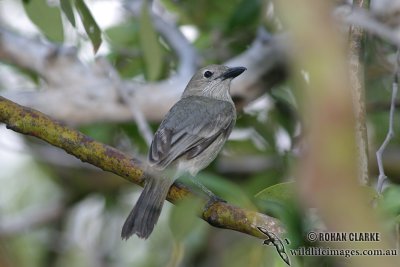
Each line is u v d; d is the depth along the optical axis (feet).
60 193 47.98
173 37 40.98
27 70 42.24
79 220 47.16
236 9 36.70
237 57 40.14
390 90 40.98
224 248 41.47
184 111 31.63
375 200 17.17
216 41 41.70
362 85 20.12
